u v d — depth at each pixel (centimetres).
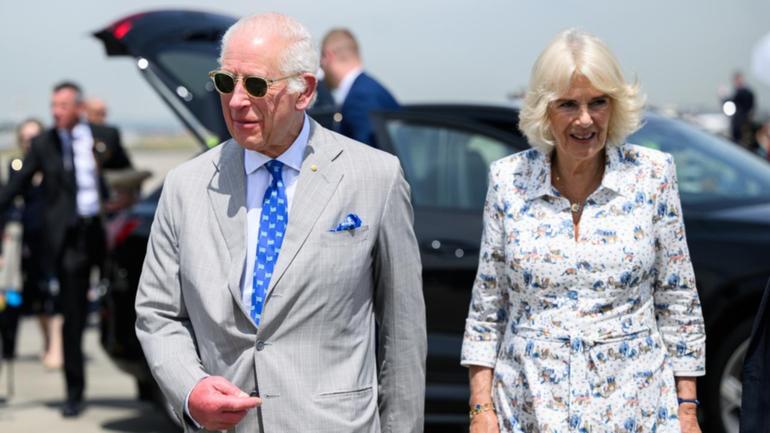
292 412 505
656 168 558
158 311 536
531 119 554
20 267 1547
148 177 1628
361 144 545
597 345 545
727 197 1000
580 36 547
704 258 928
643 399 545
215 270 518
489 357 576
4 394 1336
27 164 1223
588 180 562
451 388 950
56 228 1209
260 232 521
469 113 1077
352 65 1132
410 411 544
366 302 532
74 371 1202
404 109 1071
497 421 566
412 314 541
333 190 522
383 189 531
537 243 554
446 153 1017
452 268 956
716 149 1062
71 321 1203
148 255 545
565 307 549
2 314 1315
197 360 523
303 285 509
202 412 496
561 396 545
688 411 558
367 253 524
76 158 1248
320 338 513
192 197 532
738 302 921
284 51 508
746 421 510
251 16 519
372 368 533
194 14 1194
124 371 1118
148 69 1141
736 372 930
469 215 981
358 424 513
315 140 534
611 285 546
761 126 3631
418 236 967
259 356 509
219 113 1155
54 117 1230
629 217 551
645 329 552
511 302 568
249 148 516
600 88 536
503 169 574
